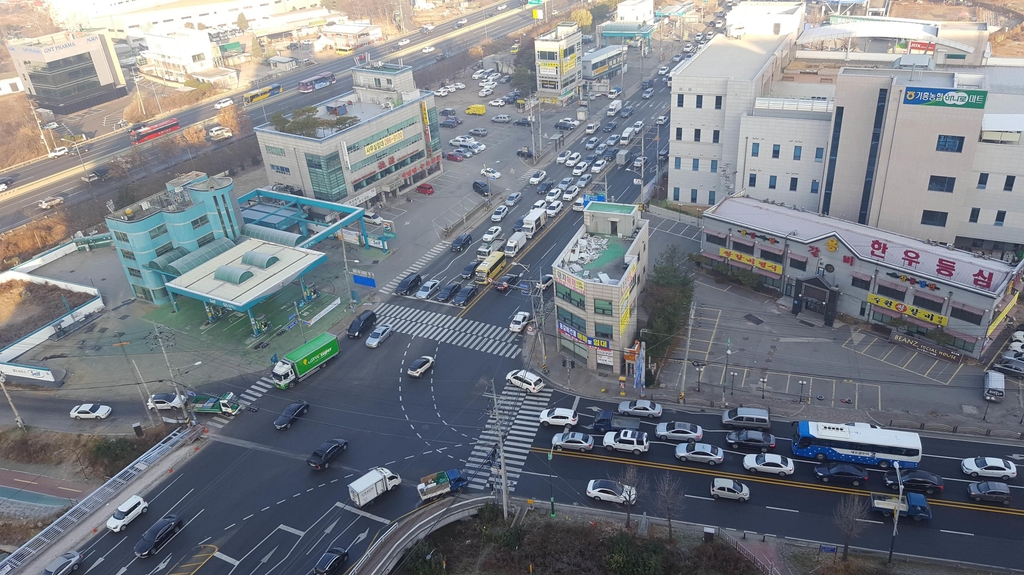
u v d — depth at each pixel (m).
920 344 75.50
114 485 66.31
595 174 128.50
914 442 59.44
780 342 79.19
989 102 95.62
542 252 103.00
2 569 58.50
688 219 108.94
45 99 194.12
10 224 129.62
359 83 131.50
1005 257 86.31
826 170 92.75
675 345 80.19
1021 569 51.31
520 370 77.44
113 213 95.62
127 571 57.28
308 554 57.34
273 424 72.94
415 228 113.62
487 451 67.38
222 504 63.28
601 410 70.06
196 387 79.81
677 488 61.09
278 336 88.38
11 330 95.50
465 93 187.62
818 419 67.31
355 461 67.12
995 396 67.25
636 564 52.28
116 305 99.31
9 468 72.38
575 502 60.69
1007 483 58.53
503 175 132.38
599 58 178.12
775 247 85.19
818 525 56.28
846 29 126.31
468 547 57.41
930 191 84.25
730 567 52.59
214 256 96.69
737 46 122.81
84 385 82.75
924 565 52.00
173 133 169.12
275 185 121.06
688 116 107.44
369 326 88.31
